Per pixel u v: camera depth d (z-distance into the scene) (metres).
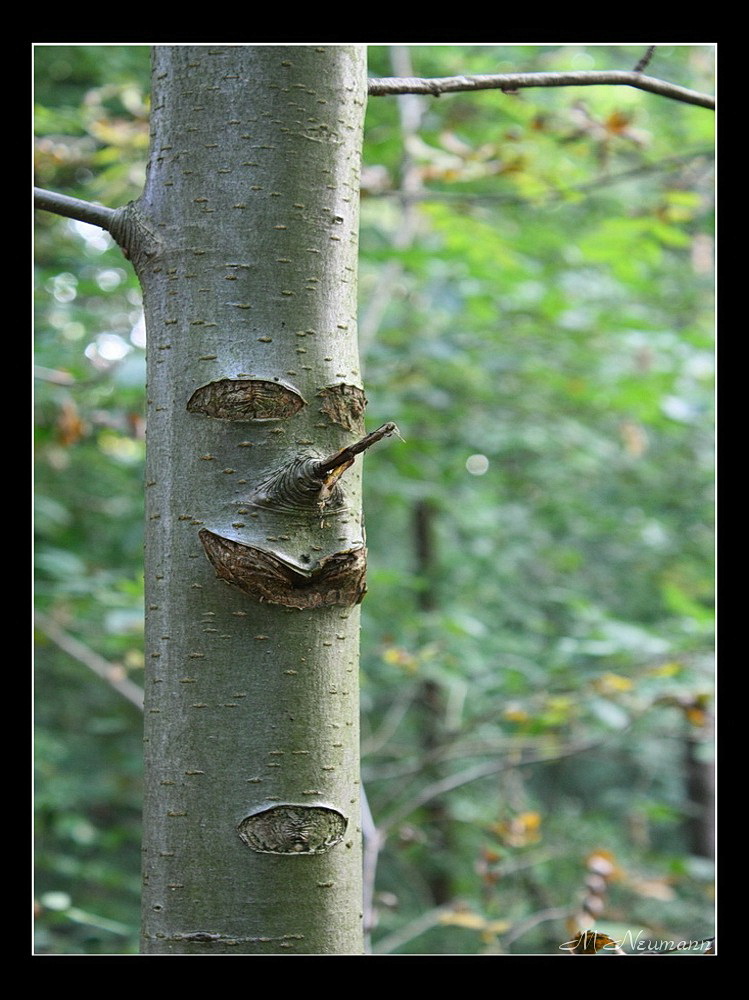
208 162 1.22
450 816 5.92
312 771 1.13
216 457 1.16
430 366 4.75
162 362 1.21
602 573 6.86
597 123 3.19
